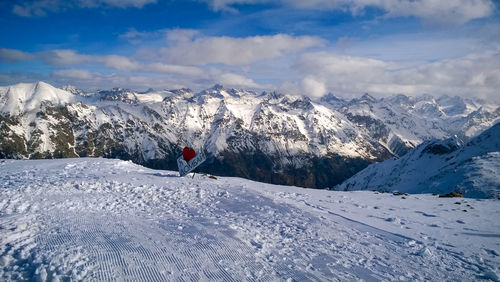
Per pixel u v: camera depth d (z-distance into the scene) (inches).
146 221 515.2
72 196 650.2
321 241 479.5
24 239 384.5
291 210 657.6
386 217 679.1
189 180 932.6
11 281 286.0
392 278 367.6
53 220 476.7
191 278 319.0
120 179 863.1
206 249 399.5
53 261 323.9
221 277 327.6
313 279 345.1
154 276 315.9
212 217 564.1
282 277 342.6
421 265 415.5
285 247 439.5
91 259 339.0
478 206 863.1
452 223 651.5
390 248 476.1
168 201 676.1
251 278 331.9
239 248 413.4
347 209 735.1
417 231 581.0
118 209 585.3
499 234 575.5
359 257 427.5
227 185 885.2
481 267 416.8
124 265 333.1
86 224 469.7
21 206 537.3
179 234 452.4
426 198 1000.2
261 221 565.0
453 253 468.4
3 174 927.7
